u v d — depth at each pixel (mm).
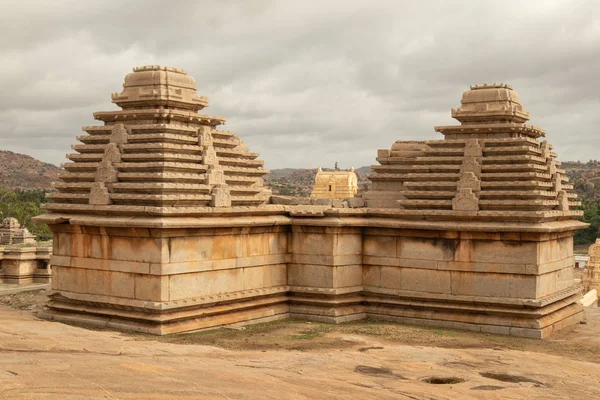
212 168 25656
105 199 24719
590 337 25438
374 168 29375
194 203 24672
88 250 25406
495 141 26672
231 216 25922
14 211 99625
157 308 23484
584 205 114250
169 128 25094
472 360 20078
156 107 25969
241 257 26469
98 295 25125
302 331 25219
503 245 25641
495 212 25484
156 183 23922
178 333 24047
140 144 25062
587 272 57312
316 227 27797
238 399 14016
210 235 25219
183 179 24609
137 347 19531
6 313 26781
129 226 23812
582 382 17797
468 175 26438
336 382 16438
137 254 24172
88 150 26234
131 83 26281
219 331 24828
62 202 26344
